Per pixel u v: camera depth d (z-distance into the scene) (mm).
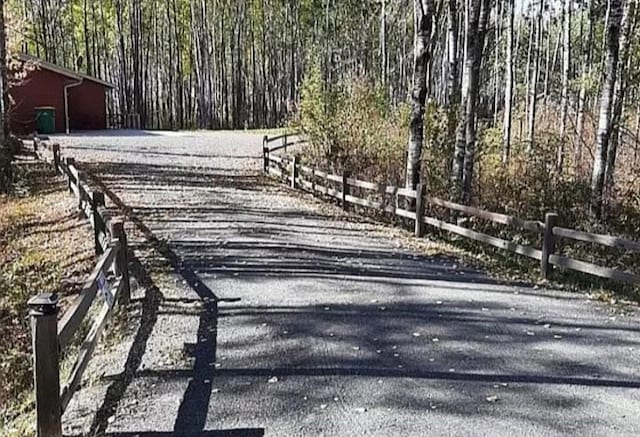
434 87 33938
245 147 27750
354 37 45531
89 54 50531
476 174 14094
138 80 47062
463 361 5168
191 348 5352
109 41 53594
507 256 9938
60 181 15508
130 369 4914
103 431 3969
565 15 20859
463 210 10078
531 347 5531
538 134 20141
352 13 45469
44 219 11656
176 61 52562
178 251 8953
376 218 13023
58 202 12938
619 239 7352
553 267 8695
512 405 4355
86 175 16844
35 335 3650
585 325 6230
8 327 6695
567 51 20766
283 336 5684
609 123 11547
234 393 4508
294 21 52688
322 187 15312
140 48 48656
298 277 7797
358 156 16453
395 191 11938
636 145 18281
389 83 35000
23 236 10578
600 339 5793
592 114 19688
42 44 46312
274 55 53969
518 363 5141
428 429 3992
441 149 14281
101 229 8242
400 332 5863
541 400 4445
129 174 17656
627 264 9523
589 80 19172
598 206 11805
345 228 11641
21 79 28625
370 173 15641
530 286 7863
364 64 42438
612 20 11172
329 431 3963
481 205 13008
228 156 24031
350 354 5281
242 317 6191
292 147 23047
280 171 18578
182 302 6637
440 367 5031
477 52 12297
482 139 15492
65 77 32719
